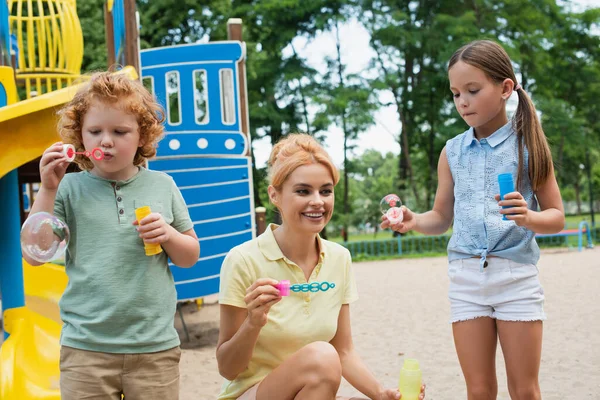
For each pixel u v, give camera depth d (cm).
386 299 902
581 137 2397
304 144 227
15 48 609
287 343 231
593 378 438
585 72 2566
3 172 342
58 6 514
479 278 261
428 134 2588
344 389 432
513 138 268
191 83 613
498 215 262
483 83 257
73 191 244
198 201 603
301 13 2217
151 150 258
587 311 708
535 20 2384
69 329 234
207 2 2106
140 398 232
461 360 264
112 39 534
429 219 286
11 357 348
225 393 239
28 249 220
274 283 208
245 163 628
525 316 253
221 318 233
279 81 2266
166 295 244
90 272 234
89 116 235
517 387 258
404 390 221
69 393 228
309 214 224
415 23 2347
